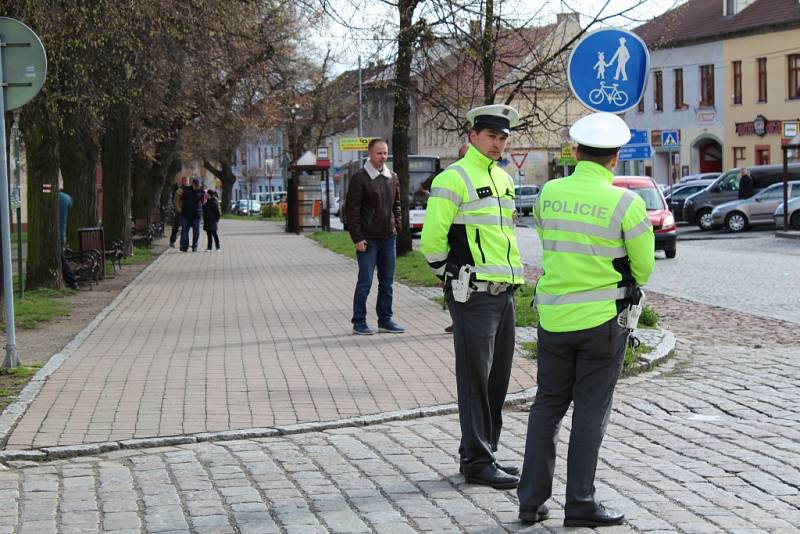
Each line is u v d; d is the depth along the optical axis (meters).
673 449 7.72
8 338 11.27
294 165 49.28
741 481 6.85
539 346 6.17
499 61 19.62
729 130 63.97
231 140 49.72
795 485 6.74
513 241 7.12
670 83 68.00
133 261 29.89
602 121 6.15
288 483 6.93
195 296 19.42
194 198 35.06
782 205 39.41
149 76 22.73
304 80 40.31
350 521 6.13
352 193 13.42
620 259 6.03
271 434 8.30
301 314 16.06
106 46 19.83
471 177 7.03
